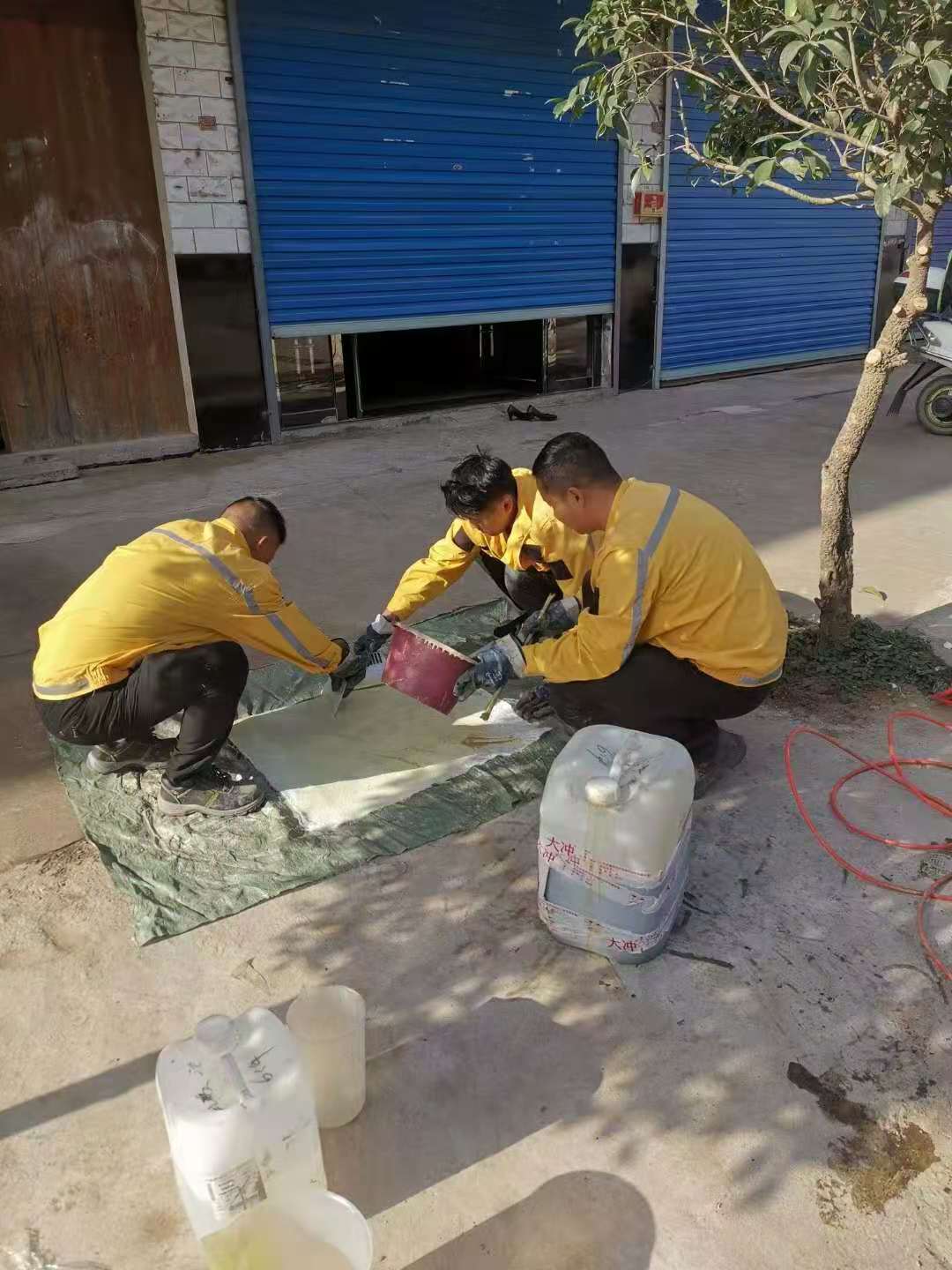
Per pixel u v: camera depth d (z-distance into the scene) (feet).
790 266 36.37
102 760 9.78
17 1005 6.98
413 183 25.73
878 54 9.00
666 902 7.16
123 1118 6.16
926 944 7.44
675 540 8.20
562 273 29.81
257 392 24.38
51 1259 5.34
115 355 22.43
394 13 23.95
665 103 29.73
